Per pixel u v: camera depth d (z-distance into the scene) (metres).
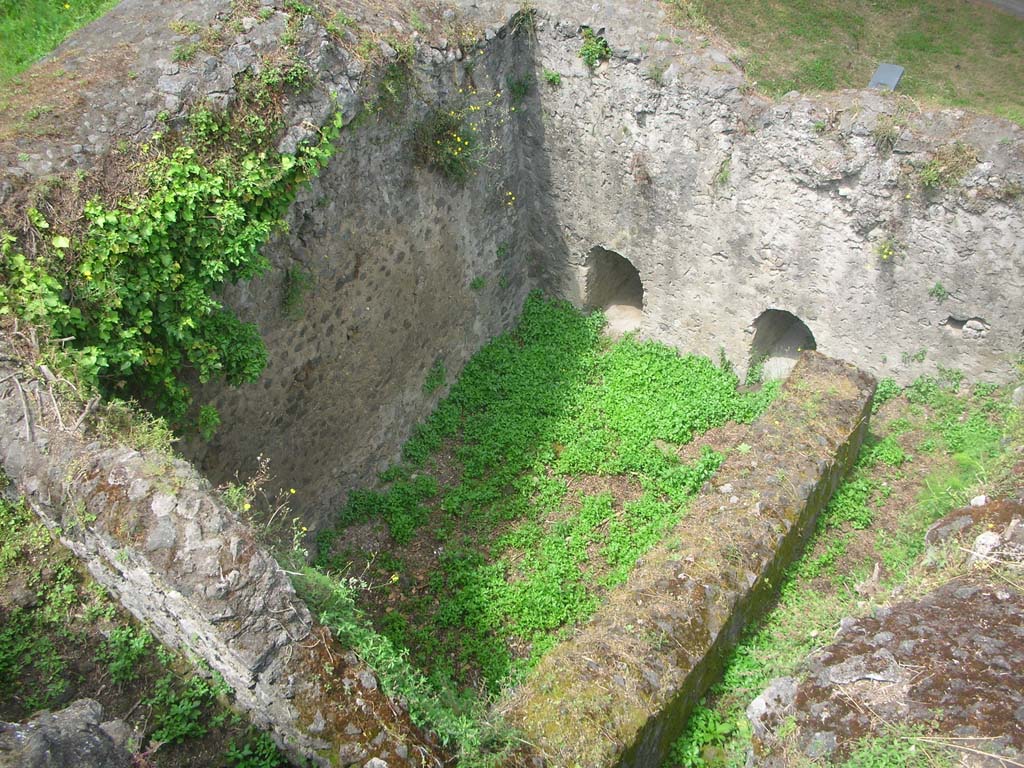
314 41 7.21
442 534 8.67
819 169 8.52
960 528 6.23
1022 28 11.95
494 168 9.97
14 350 5.23
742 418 9.81
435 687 7.12
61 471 4.78
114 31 7.31
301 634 4.54
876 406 9.39
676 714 5.60
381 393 9.19
